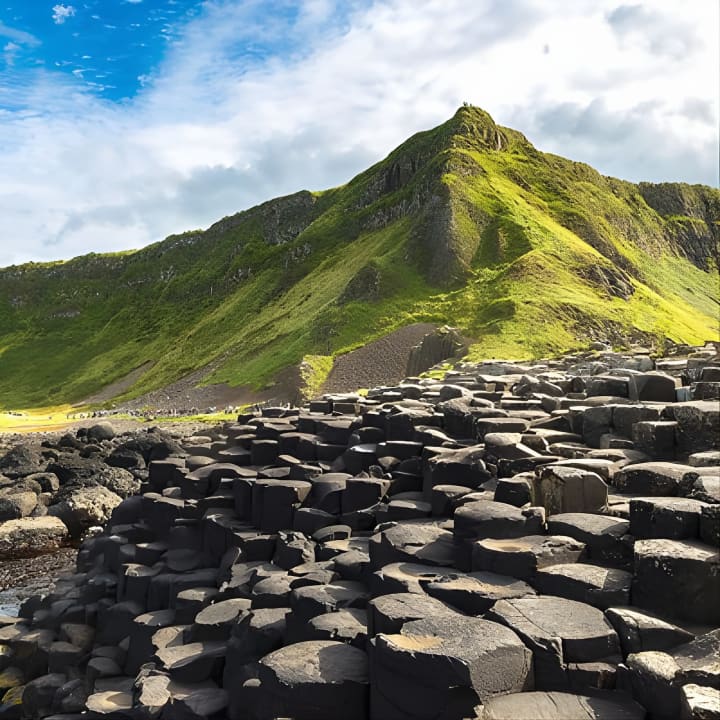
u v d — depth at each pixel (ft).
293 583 36.86
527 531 31.58
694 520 26.66
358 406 75.97
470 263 492.54
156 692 34.35
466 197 550.36
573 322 354.74
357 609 31.99
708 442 39.47
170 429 207.72
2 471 125.70
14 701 46.85
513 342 318.24
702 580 24.04
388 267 502.79
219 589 44.80
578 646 22.88
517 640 22.41
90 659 46.60
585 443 48.60
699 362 76.89
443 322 400.47
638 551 25.67
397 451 51.88
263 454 63.16
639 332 356.59
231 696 31.58
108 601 52.85
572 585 26.61
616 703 21.06
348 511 48.19
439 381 107.14
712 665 20.85
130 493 116.67
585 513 32.68
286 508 49.32
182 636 40.22
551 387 67.62
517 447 43.11
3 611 65.62
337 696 24.59
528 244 488.02
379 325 435.53
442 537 35.35
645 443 42.63
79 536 101.24
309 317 511.40
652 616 24.41
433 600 27.30
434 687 21.44
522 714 20.44
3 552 92.58
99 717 36.81
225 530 51.19
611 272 463.01
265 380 414.41
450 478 44.24
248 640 33.09
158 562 53.67
